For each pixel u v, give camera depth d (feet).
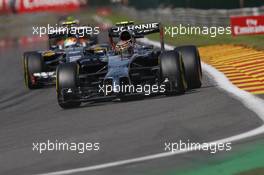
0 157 91.40
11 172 81.46
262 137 84.43
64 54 169.17
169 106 115.65
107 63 133.69
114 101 130.41
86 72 136.26
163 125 99.55
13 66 257.96
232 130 90.53
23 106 146.51
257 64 167.12
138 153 83.66
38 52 176.04
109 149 87.66
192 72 132.57
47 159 86.17
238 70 160.86
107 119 111.14
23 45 409.08
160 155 81.15
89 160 82.99
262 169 71.15
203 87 135.74
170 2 459.32
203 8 376.27
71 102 128.36
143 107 118.32
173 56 125.18
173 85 123.95
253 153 77.71
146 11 550.36
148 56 131.64
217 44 246.68
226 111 105.09
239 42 238.89
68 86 127.65
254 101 111.45
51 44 185.78
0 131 116.06
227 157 77.15
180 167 74.90
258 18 253.24
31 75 171.42
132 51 133.18
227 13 328.90
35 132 108.78
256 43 221.46
